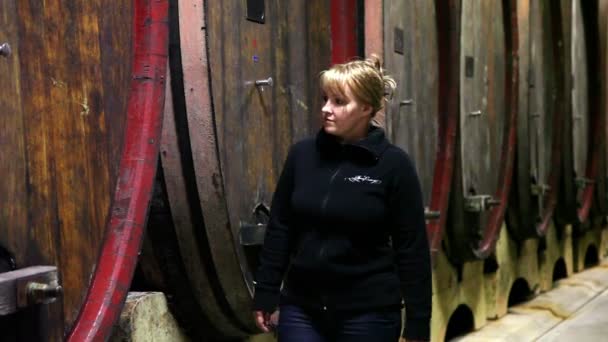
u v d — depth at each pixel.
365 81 2.08
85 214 1.77
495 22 5.24
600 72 7.70
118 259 1.83
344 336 2.10
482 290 5.05
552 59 6.50
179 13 2.22
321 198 2.08
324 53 3.12
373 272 2.09
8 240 1.52
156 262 2.39
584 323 5.31
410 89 3.99
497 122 5.27
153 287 2.45
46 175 1.64
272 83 2.68
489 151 5.14
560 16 6.43
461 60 4.74
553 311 5.66
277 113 2.78
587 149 7.70
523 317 5.39
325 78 2.12
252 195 2.62
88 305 1.77
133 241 1.87
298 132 2.91
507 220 5.55
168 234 2.34
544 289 6.30
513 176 5.58
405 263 2.11
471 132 4.88
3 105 1.50
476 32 4.96
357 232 2.07
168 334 2.41
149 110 1.94
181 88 2.24
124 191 1.89
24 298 1.42
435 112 4.34
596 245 8.02
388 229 2.13
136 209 1.88
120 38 1.89
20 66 1.55
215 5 2.42
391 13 3.73
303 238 2.13
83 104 1.76
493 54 5.21
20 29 1.55
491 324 5.14
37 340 1.60
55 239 1.67
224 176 2.46
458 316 5.15
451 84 4.36
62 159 1.69
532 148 6.04
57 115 1.67
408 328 2.10
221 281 2.44
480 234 4.90
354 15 3.33
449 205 4.47
